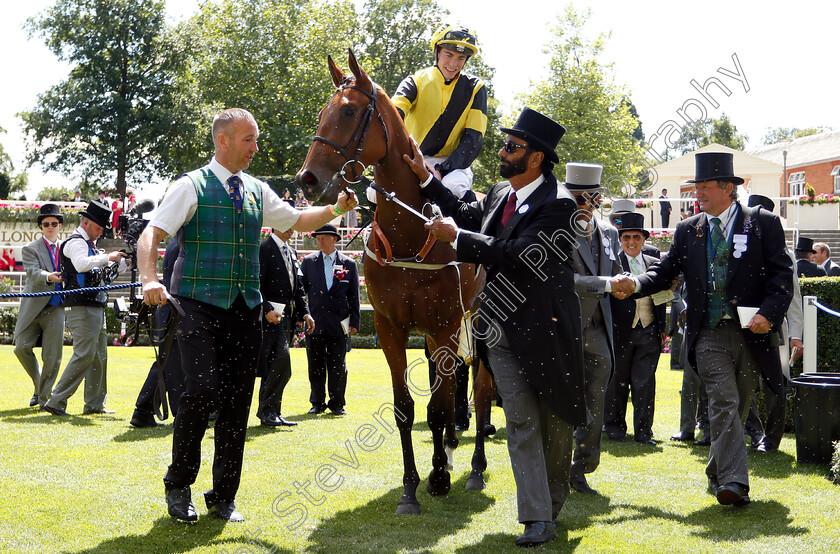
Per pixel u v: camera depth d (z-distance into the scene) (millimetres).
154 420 6230
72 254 6613
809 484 4738
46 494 4133
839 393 5172
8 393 8023
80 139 35969
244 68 34469
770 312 4145
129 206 23594
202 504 4098
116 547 3379
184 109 34531
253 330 3832
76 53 36531
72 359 6707
